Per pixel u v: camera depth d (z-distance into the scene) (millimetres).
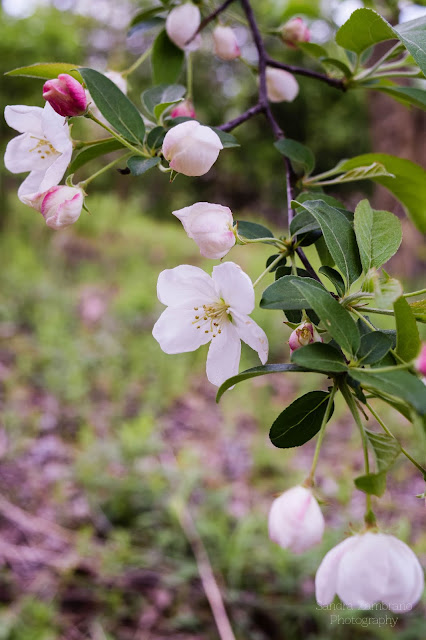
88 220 3492
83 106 456
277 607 1067
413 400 398
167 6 583
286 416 436
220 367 474
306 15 776
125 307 2408
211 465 1534
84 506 1315
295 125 4211
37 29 2701
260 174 4699
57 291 2586
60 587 1106
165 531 1211
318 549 1113
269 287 428
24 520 1264
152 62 578
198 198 5336
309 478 427
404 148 1699
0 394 1696
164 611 1087
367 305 440
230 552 1137
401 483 1486
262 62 558
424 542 1179
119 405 1742
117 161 473
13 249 2998
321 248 504
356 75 550
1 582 1103
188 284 468
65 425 1605
